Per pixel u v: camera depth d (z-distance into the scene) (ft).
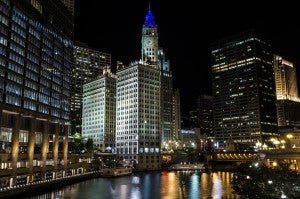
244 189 246.68
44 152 481.46
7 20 408.26
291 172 236.22
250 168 320.29
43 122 492.13
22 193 371.15
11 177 384.68
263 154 426.92
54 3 550.77
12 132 404.16
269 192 222.07
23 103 430.20
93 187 476.13
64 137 568.00
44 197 370.73
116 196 385.29
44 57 502.38
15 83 416.05
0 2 394.52
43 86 493.36
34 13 478.59
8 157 386.52
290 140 508.12
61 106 554.87
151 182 546.67
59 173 530.27
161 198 367.45
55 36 548.31
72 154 602.44
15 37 424.05
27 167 428.56
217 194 383.04
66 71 587.27
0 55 388.98
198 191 415.23
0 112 376.48
